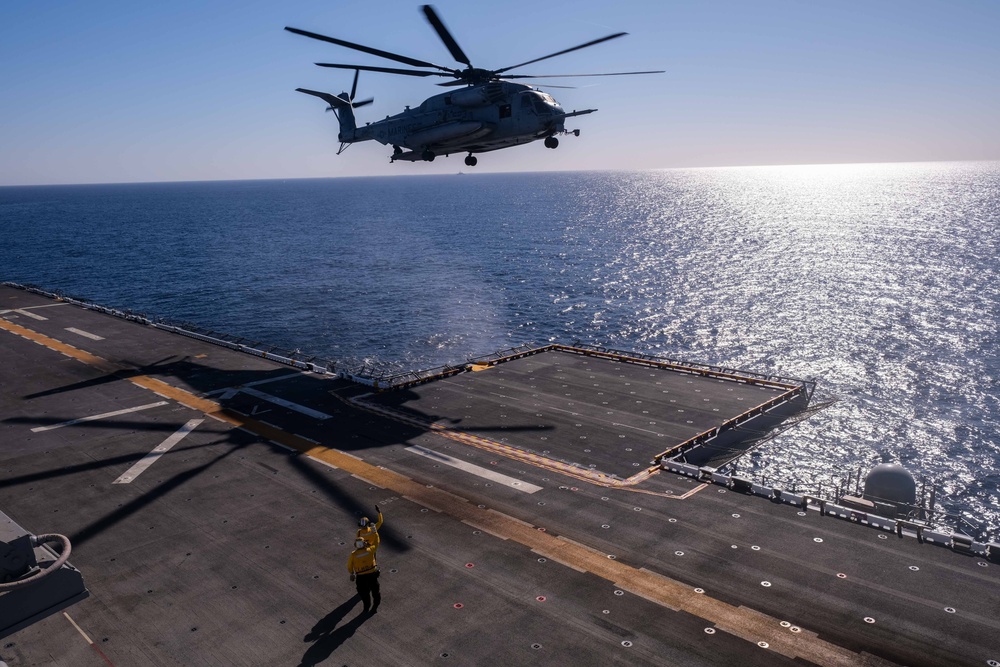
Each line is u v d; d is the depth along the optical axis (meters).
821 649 14.79
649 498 22.53
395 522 20.81
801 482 36.94
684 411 31.92
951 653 14.62
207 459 25.89
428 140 37.03
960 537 18.91
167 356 41.38
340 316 76.31
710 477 23.83
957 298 83.06
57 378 36.69
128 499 22.52
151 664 14.52
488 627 15.62
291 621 15.95
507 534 20.03
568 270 109.25
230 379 36.59
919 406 48.19
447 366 38.84
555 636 15.27
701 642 15.03
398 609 16.34
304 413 31.27
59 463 25.44
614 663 14.36
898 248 131.25
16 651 14.91
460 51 28.25
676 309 80.38
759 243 143.75
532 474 24.55
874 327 70.06
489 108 34.59
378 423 29.97
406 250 135.12
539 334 70.19
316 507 21.94
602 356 42.19
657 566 18.22
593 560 18.56
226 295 87.50
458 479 24.06
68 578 7.89
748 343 65.56
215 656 14.75
